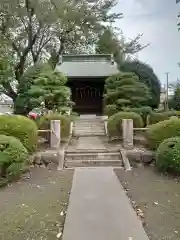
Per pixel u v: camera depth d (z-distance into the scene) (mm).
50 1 20219
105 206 5207
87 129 15188
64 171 8172
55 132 9977
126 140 10062
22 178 7379
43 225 4449
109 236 3986
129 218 4641
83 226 4344
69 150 9719
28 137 8531
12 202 5578
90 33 24109
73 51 25016
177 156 7344
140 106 14250
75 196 5801
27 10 20688
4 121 8500
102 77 18969
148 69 17516
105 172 7895
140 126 11164
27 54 22938
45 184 6863
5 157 6887
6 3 19109
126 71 17344
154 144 9031
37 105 14023
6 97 22766
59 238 4000
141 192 6121
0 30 20234
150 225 4418
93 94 20406
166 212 4934
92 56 21328
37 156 8812
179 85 20266
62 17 20953
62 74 15094
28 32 21609
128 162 8711
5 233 4176
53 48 24234
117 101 14086
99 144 11258
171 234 4082
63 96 14602
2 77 14594
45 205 5383
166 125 9016
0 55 13391
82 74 19156
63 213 4961
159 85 17578
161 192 6094
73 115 15656
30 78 16297
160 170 7848
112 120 11477
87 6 22328
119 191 6113
